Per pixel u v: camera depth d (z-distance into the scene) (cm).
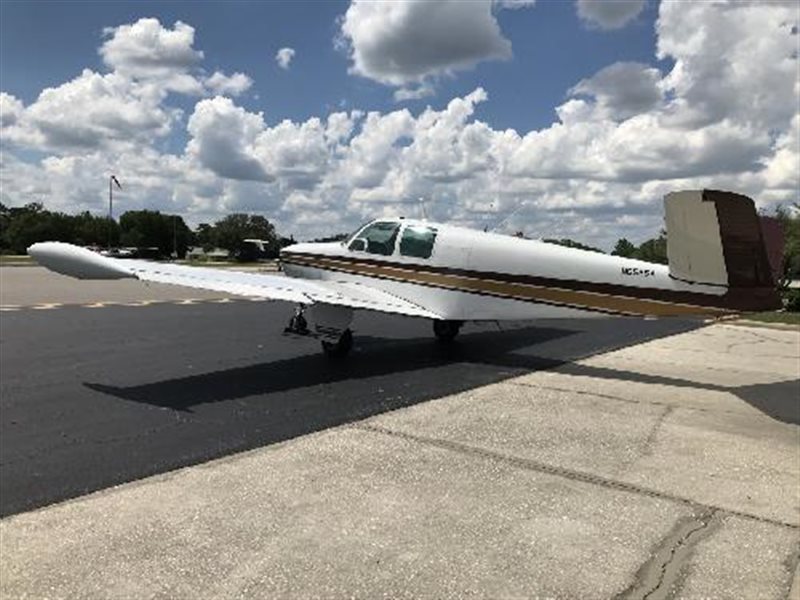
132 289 2492
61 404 736
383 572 367
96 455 562
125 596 339
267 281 1032
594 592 347
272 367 977
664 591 349
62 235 11344
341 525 427
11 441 599
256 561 378
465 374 958
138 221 11825
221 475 516
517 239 1073
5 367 936
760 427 688
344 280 1189
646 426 684
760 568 374
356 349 1165
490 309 1070
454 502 467
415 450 587
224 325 1455
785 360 1170
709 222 892
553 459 568
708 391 877
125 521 429
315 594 344
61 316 1547
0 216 12081
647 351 1246
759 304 918
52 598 337
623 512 454
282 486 493
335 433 637
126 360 1008
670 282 936
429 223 1130
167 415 696
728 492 495
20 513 440
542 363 1076
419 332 1410
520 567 374
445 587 352
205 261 8044
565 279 1016
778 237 977
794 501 478
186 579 357
